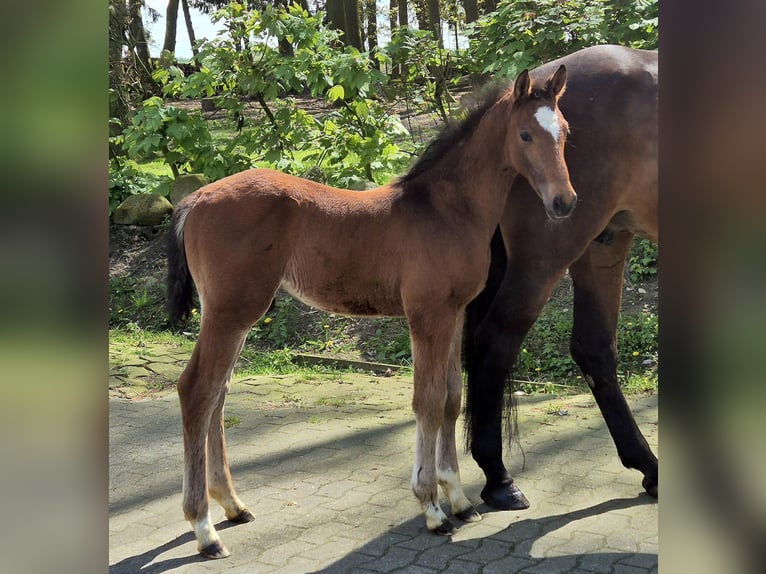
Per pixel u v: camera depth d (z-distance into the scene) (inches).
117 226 294.5
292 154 291.0
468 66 286.2
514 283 128.9
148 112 283.7
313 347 229.8
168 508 126.0
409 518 119.6
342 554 107.6
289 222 110.0
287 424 169.2
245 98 318.3
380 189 119.8
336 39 300.5
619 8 250.1
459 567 102.8
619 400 132.9
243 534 114.9
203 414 107.3
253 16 279.1
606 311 135.9
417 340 113.3
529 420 165.3
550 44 248.5
